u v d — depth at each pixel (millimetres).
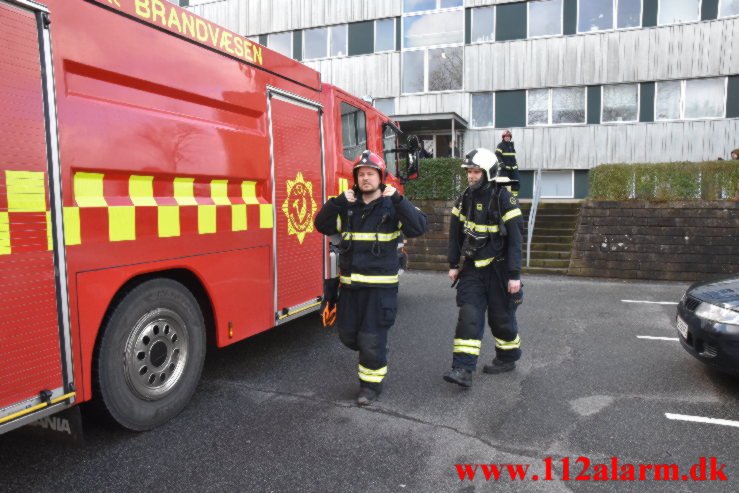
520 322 6234
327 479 2762
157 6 3156
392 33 18922
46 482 2707
